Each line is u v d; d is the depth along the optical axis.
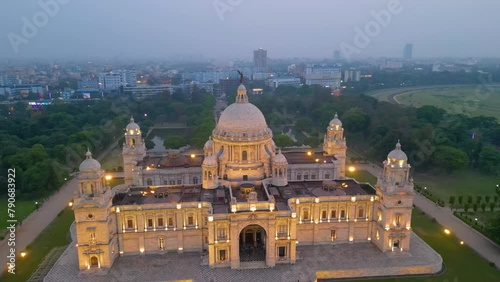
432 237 115.94
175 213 103.19
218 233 97.31
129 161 145.00
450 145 184.62
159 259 102.25
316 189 113.81
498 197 142.75
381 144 189.00
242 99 124.88
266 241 98.19
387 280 95.19
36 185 143.50
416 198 146.75
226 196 109.94
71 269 97.38
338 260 101.00
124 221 102.12
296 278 93.69
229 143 120.25
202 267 98.38
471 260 103.75
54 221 126.44
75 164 184.12
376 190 107.69
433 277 96.31
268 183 118.75
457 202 142.62
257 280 93.06
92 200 93.19
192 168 136.50
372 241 110.25
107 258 96.94
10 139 196.38
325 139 154.75
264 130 124.12
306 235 108.50
